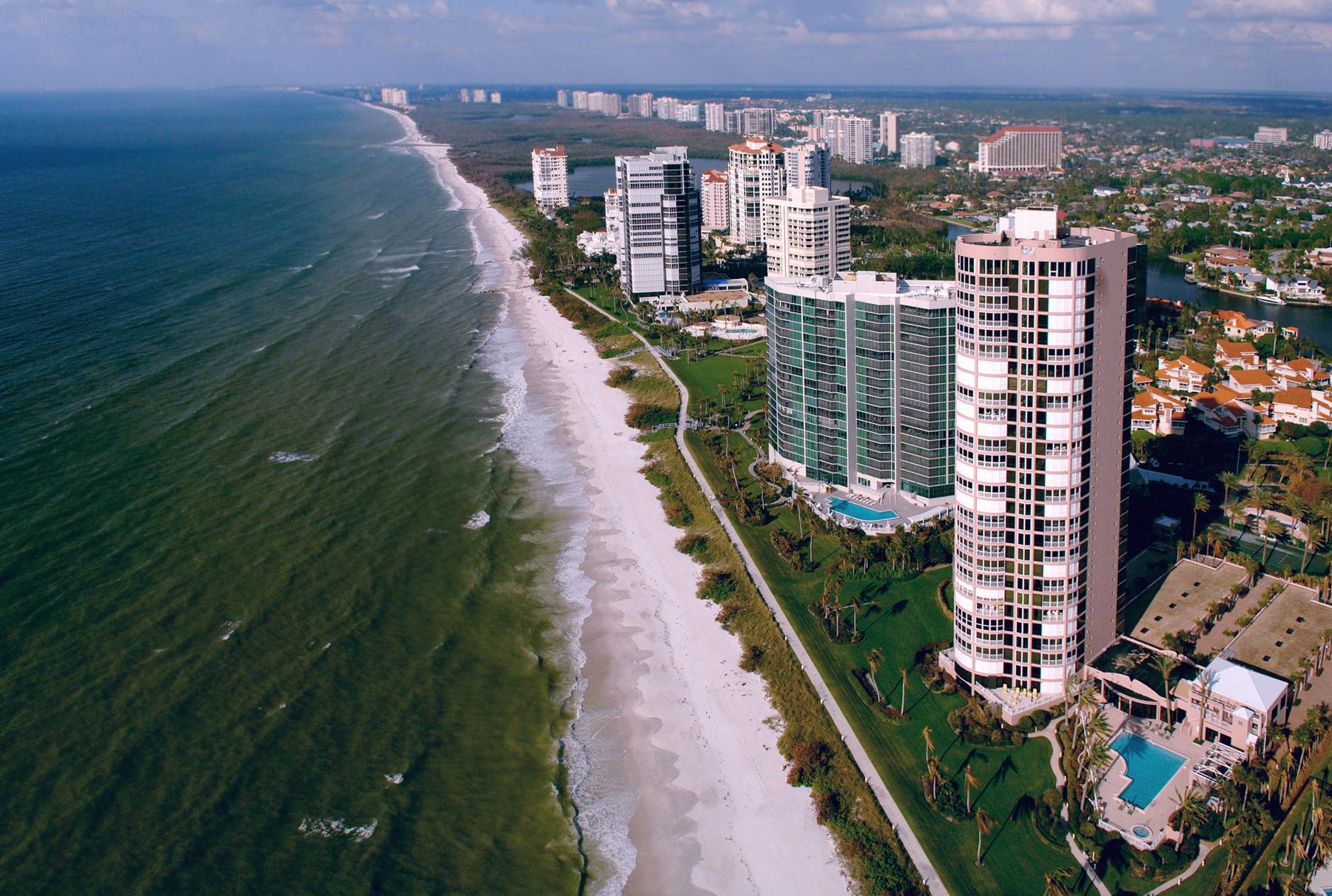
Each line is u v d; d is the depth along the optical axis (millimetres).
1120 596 164125
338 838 135750
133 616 181125
